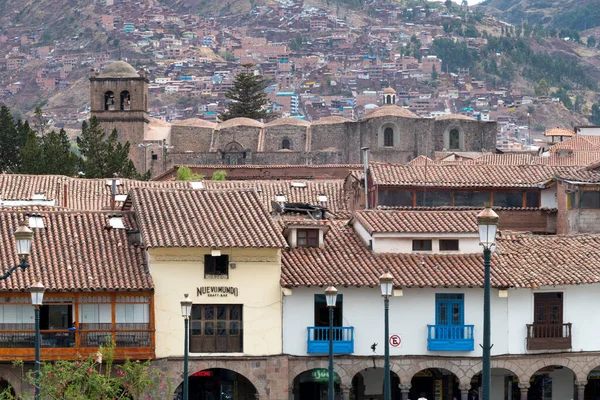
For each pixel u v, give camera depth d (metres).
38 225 120.19
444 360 121.56
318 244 125.25
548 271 123.44
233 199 124.69
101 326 114.31
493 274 121.62
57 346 113.12
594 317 124.88
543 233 158.62
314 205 164.62
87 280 113.19
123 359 113.88
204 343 117.56
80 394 92.62
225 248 116.88
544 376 130.12
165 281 116.38
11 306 113.56
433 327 121.00
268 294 118.75
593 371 131.25
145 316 115.44
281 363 118.56
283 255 122.81
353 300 120.75
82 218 122.62
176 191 125.25
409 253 124.88
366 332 120.75
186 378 99.19
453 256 125.06
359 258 123.12
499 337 122.50
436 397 127.88
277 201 173.88
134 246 119.50
